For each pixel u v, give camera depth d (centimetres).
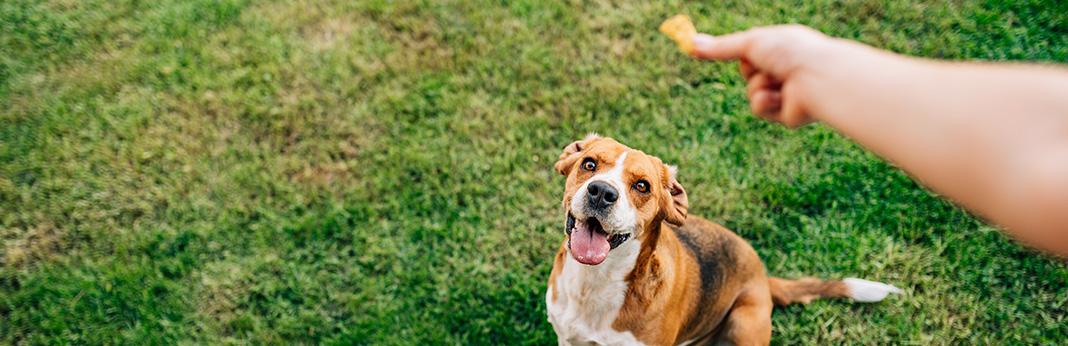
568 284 357
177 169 540
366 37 620
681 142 551
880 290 424
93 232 506
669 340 359
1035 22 588
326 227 510
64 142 548
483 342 459
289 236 507
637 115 565
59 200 520
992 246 480
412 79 591
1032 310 458
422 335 463
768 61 113
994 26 593
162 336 465
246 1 637
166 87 588
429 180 530
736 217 511
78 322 466
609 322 352
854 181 516
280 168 542
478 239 505
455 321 468
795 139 541
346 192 528
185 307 477
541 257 498
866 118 84
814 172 524
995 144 66
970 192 69
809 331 460
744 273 396
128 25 623
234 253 501
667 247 347
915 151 75
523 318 472
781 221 509
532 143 551
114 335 462
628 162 284
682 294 359
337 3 639
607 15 627
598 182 268
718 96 564
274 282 487
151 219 518
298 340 468
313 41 618
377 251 498
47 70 596
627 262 328
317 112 571
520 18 625
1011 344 450
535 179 530
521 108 573
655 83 582
